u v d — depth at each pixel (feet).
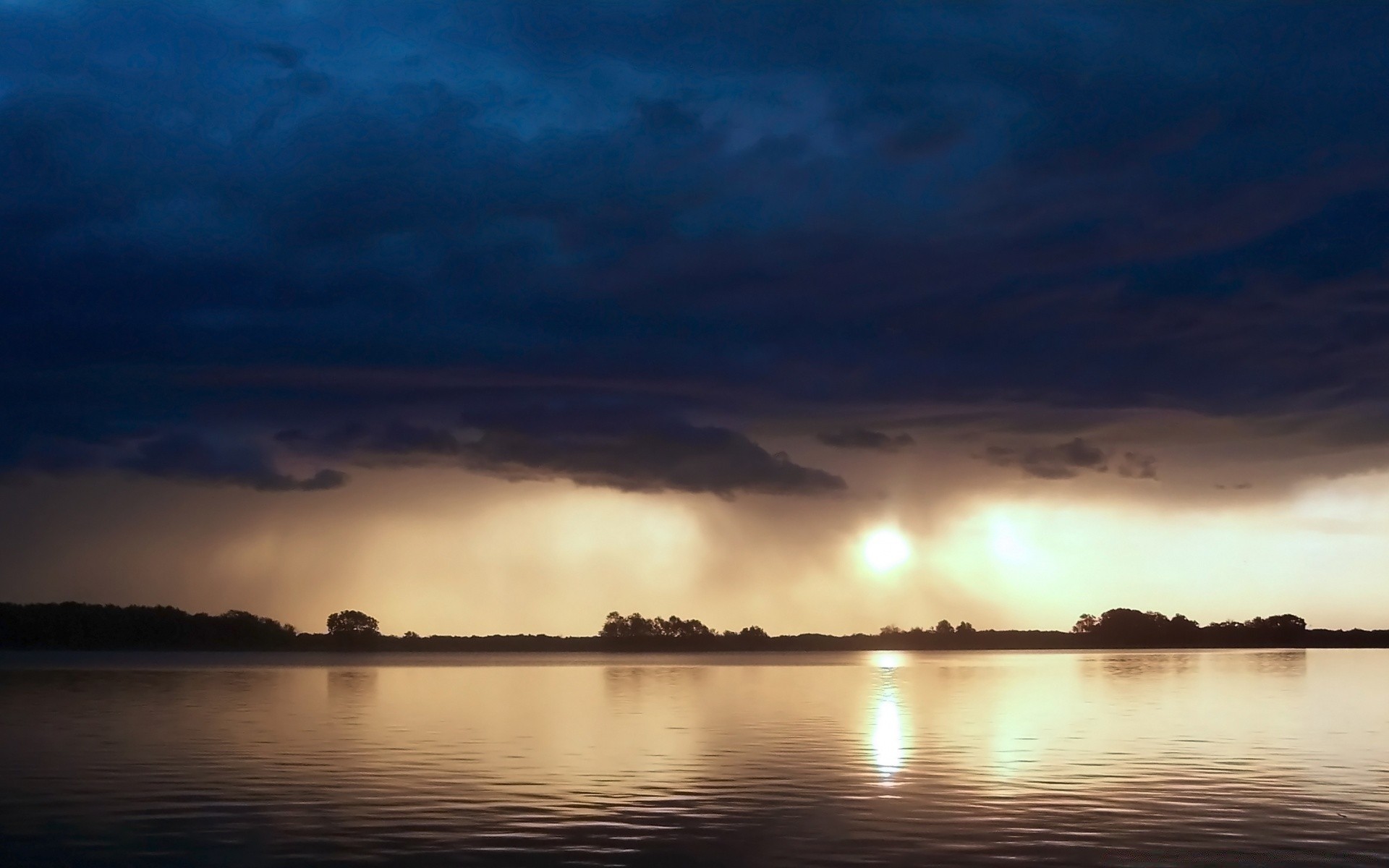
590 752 161.38
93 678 401.49
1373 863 91.25
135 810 113.60
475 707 256.73
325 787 128.16
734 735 186.60
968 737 181.37
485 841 99.25
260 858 93.40
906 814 111.04
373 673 488.85
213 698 286.46
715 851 95.25
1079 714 226.99
